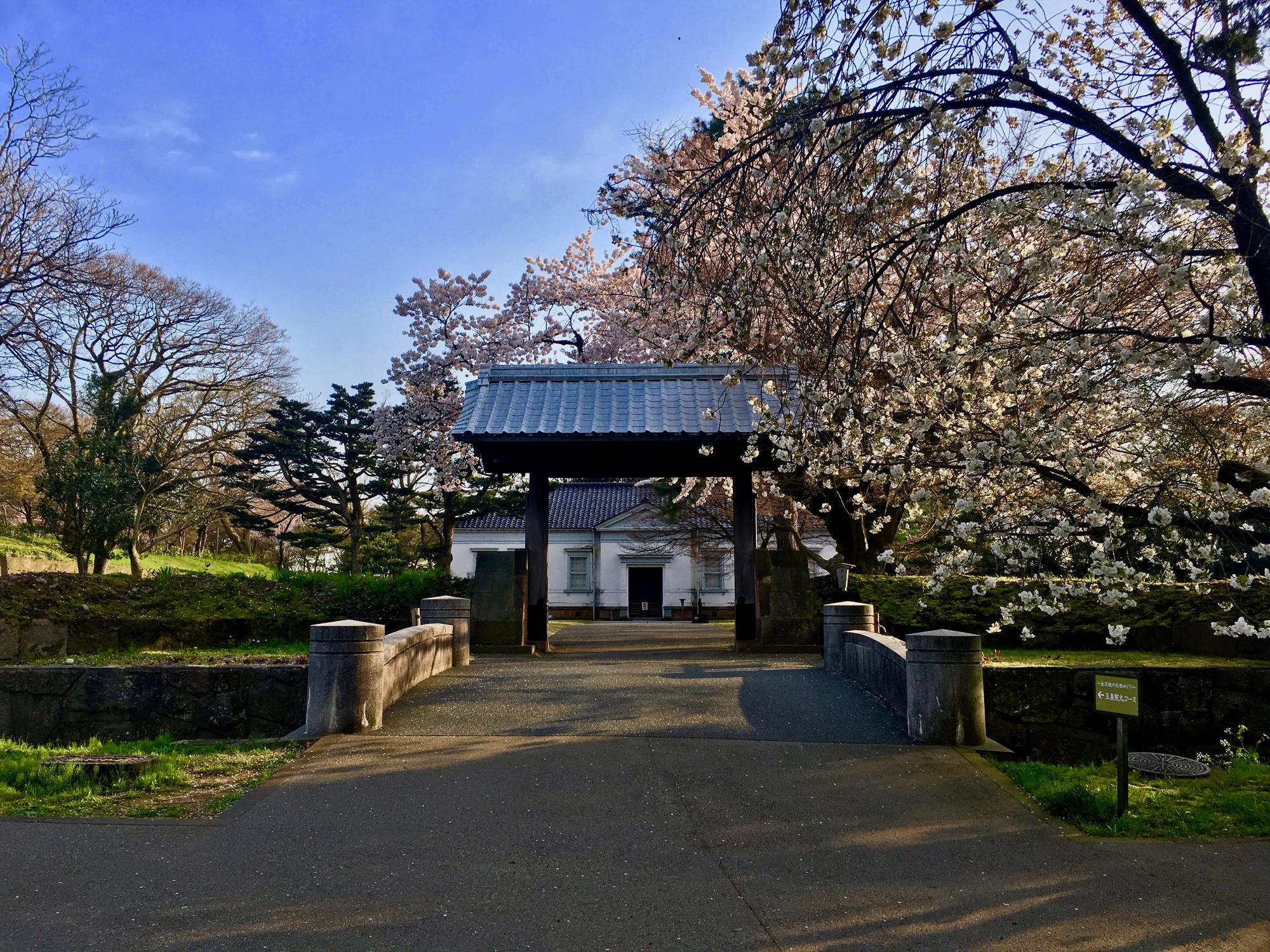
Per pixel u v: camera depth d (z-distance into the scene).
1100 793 6.07
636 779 6.23
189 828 5.18
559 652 14.25
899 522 15.80
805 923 4.06
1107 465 7.23
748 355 7.93
